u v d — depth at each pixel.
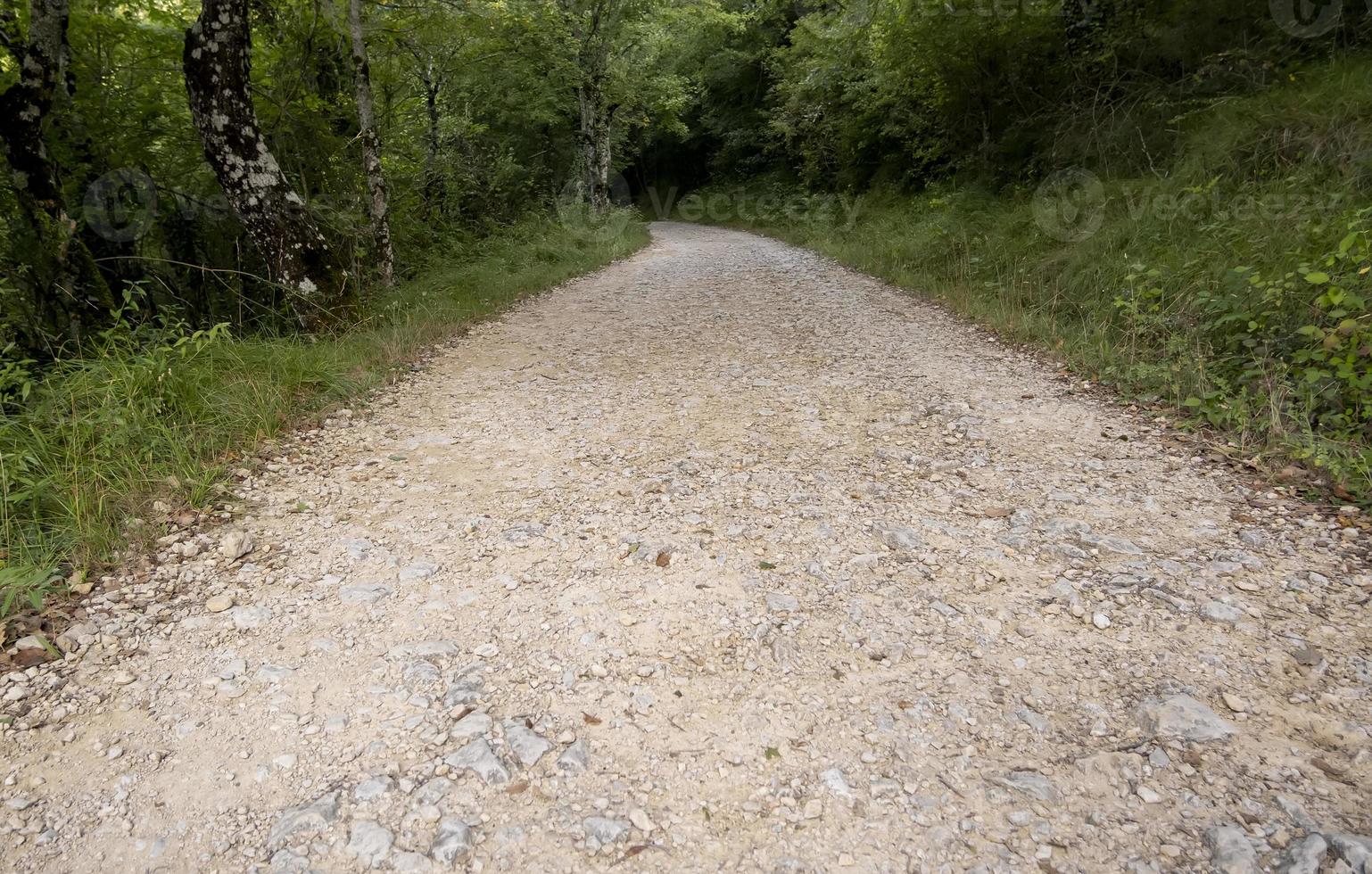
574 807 2.21
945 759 2.36
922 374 6.38
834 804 2.21
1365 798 2.12
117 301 8.24
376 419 5.66
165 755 2.42
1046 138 12.66
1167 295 6.50
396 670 2.83
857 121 19.66
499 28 13.80
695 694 2.68
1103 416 5.16
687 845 2.09
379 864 2.04
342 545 3.76
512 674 2.79
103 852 2.08
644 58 23.28
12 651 2.88
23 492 3.57
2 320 6.42
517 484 4.46
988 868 1.99
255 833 2.14
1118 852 2.02
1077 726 2.46
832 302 9.84
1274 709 2.46
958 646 2.88
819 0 21.14
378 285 10.37
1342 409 4.41
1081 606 3.08
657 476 4.50
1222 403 4.84
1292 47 9.51
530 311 10.10
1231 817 2.09
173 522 3.88
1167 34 10.77
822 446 4.90
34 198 6.85
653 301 10.59
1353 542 3.35
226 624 3.10
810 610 3.14
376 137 10.27
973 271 10.00
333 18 9.88
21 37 7.11
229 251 9.92
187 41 7.32
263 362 5.90
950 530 3.75
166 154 9.35
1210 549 3.41
